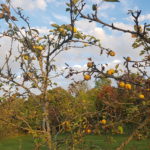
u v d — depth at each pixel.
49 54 4.32
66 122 4.66
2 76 4.29
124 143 3.20
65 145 4.68
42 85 4.59
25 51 4.52
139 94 3.59
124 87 3.58
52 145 4.36
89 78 2.95
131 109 3.82
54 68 4.48
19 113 4.68
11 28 4.23
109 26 2.49
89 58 2.99
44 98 4.56
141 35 2.59
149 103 3.56
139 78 3.52
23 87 4.49
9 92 4.57
